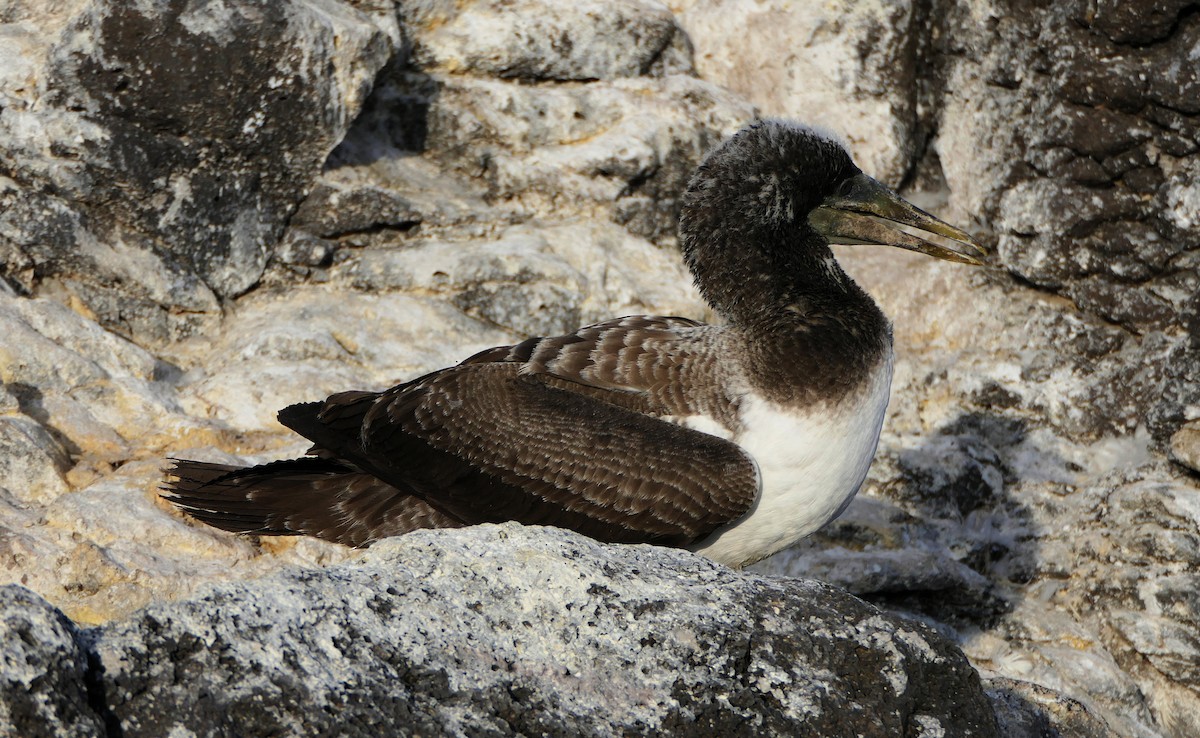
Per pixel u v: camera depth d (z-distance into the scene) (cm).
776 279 1049
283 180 1492
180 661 639
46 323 1308
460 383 1001
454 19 1662
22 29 1457
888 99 1716
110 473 1170
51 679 582
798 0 1722
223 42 1409
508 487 970
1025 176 1603
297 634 668
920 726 724
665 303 1537
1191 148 1489
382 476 991
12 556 1014
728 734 692
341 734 634
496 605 726
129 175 1416
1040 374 1538
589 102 1666
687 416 974
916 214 1115
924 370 1561
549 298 1495
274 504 1014
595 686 696
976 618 1337
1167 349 1492
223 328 1448
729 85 1778
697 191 1096
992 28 1645
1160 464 1438
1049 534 1423
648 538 957
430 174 1630
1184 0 1462
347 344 1416
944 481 1427
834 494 980
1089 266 1551
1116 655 1333
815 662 729
